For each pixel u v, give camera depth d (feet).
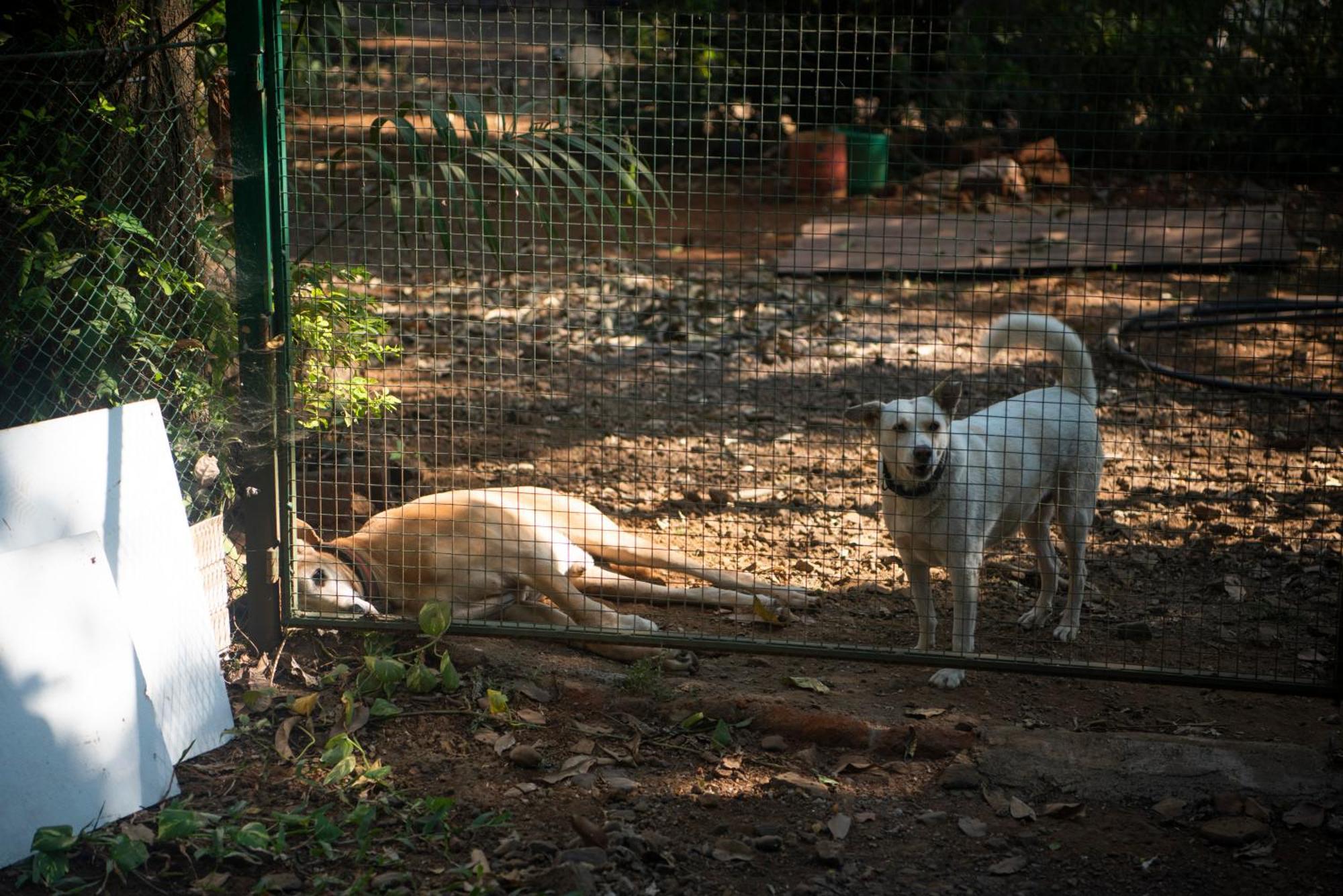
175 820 10.42
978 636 15.49
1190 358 28.07
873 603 16.57
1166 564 17.85
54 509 11.14
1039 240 38.63
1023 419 14.92
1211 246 36.76
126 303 13.01
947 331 31.04
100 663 10.98
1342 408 25.54
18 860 9.98
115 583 11.43
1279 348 29.81
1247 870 10.57
